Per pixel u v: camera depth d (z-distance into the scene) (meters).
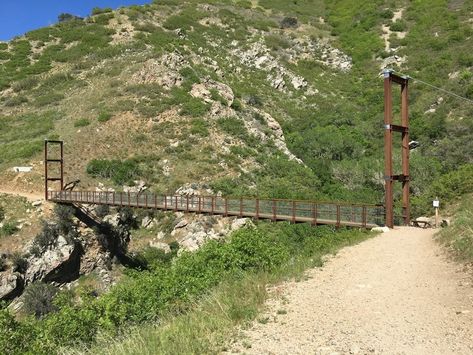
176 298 10.29
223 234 30.09
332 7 91.12
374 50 70.50
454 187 22.66
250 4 91.56
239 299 8.59
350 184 38.69
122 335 8.37
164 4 83.00
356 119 53.66
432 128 45.03
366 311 7.48
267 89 62.31
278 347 6.18
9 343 9.80
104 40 64.31
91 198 31.61
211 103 49.06
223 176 38.19
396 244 13.69
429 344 5.96
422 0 78.75
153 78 52.34
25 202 32.50
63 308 10.45
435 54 61.84
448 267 10.05
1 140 45.25
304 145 48.44
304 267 11.18
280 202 25.09
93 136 43.53
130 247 31.97
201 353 6.11
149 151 41.41
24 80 56.72
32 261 27.62
